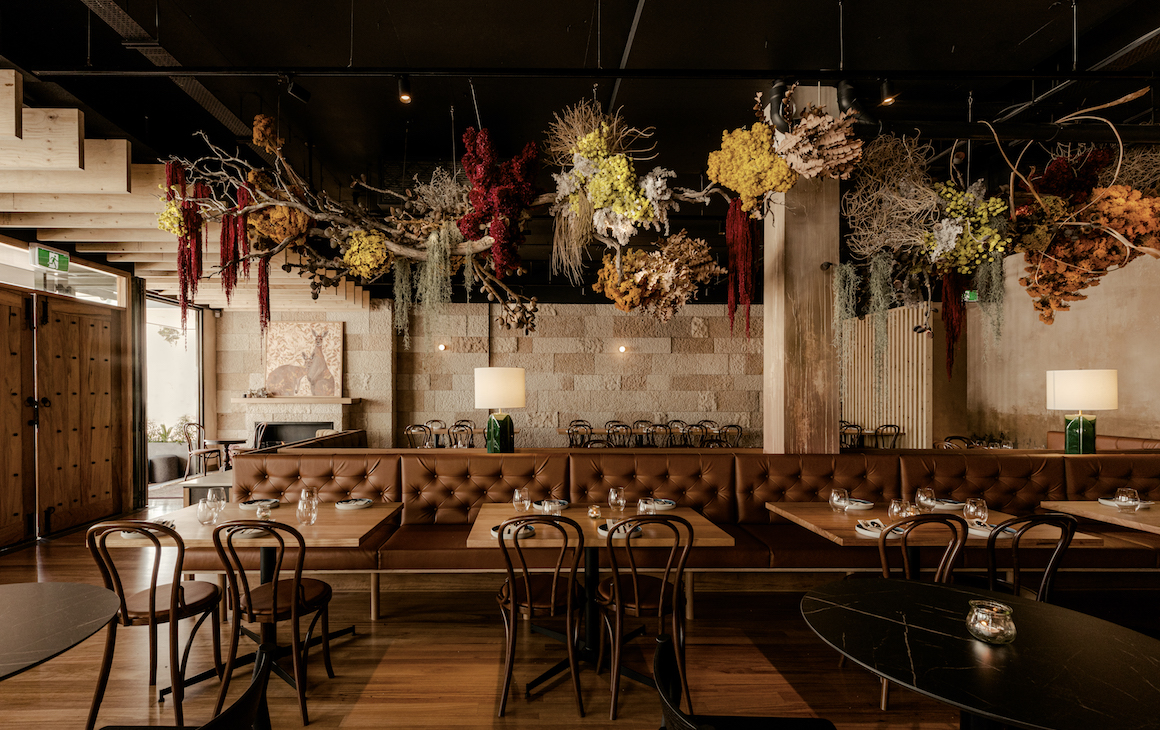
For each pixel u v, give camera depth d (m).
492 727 2.32
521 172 2.86
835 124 2.55
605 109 3.97
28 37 3.24
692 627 3.30
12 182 3.41
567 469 3.96
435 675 2.74
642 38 3.12
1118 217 3.06
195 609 2.48
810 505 3.37
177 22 3.05
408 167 4.91
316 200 3.08
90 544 2.22
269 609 2.40
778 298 4.10
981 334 7.42
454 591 3.86
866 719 2.40
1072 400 4.14
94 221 4.61
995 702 1.20
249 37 3.31
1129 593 3.78
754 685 2.67
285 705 2.47
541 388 9.02
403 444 8.99
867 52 3.29
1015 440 6.88
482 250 3.13
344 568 3.26
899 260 3.37
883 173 3.26
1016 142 4.03
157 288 7.43
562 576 2.88
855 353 9.09
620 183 2.70
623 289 3.51
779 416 4.10
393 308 8.97
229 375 9.15
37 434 5.23
